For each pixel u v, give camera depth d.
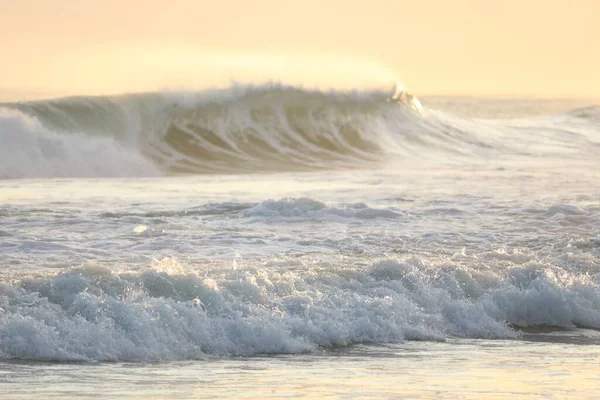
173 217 67.00
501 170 111.88
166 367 33.56
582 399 30.06
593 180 97.69
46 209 70.00
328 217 67.38
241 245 55.94
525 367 35.00
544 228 64.56
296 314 39.41
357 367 34.34
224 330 37.03
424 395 30.20
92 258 50.69
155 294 39.28
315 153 130.88
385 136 139.25
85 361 33.88
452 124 147.00
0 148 108.25
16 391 29.66
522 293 44.69
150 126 124.94
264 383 31.52
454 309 42.59
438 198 80.38
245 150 128.62
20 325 34.72
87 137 116.62
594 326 43.94
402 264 45.88
